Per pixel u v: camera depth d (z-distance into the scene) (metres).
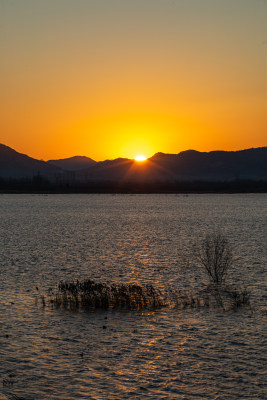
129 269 31.67
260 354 15.91
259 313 20.61
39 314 20.53
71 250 41.75
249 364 15.09
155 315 20.45
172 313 20.75
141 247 44.03
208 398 12.86
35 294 24.19
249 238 51.09
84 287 23.56
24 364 15.13
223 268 28.05
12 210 115.88
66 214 101.62
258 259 35.19
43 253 39.69
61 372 14.53
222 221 79.94
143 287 25.70
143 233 58.91
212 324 19.12
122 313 20.80
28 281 27.53
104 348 16.50
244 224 73.06
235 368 14.80
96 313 20.80
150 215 98.69
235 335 17.78
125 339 17.39
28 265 33.28
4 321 19.50
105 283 26.78
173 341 17.17
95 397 12.90
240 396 12.95
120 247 44.03
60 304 22.12
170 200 188.12
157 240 50.47
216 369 14.73
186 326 18.89
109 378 14.12
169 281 27.58
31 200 182.50
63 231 61.75
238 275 29.03
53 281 27.58
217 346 16.67
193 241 49.25
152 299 22.88
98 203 161.00
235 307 21.56
